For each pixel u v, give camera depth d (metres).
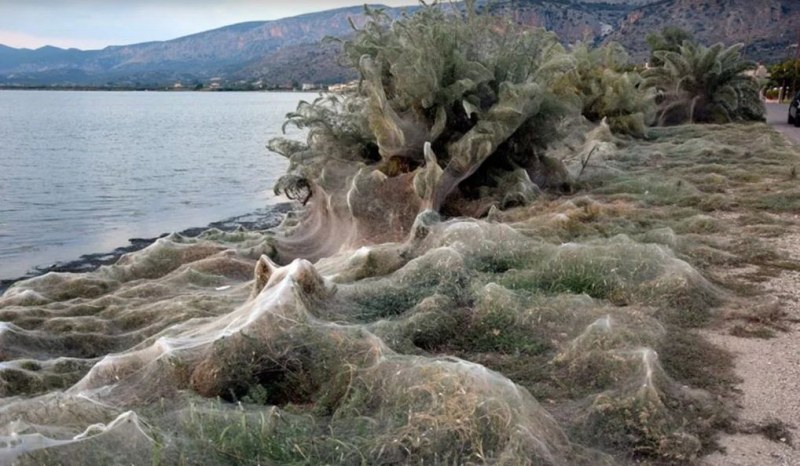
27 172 26.86
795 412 3.39
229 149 37.62
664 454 3.00
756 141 14.56
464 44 9.78
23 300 7.27
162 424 2.94
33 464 2.43
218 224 16.34
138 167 28.83
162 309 6.25
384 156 9.52
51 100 161.12
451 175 9.03
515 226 7.13
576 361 3.80
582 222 7.31
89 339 5.68
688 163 12.14
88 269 12.15
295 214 14.05
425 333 4.32
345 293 5.08
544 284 5.23
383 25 10.34
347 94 10.48
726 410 3.40
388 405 3.18
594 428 3.15
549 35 10.62
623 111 16.77
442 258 5.45
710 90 21.45
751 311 4.72
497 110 8.92
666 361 3.94
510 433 2.74
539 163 10.07
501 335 4.35
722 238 6.82
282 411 3.17
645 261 5.36
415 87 8.93
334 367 3.65
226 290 7.13
